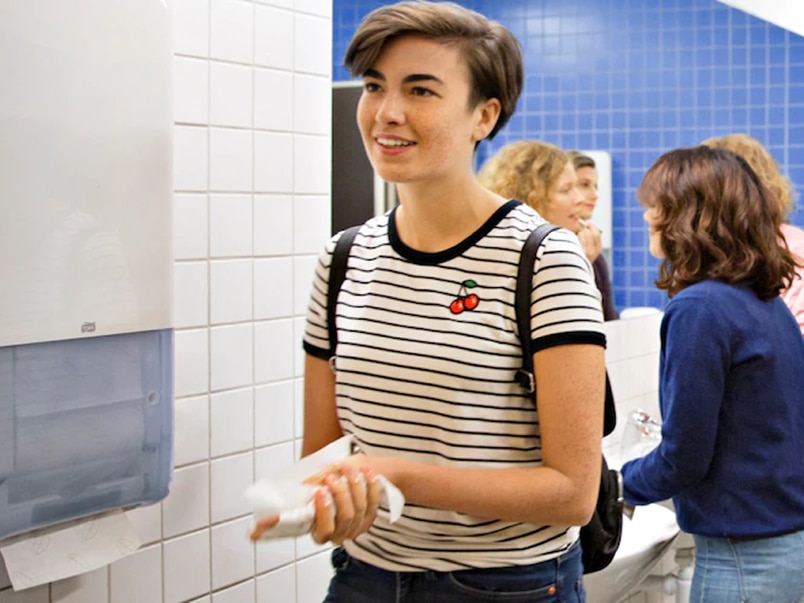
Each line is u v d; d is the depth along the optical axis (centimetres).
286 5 176
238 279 170
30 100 119
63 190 123
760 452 174
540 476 117
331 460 120
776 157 287
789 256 185
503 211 124
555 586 125
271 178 175
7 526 123
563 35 242
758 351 173
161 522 160
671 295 187
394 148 120
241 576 174
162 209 135
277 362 178
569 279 118
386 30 118
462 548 122
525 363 120
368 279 130
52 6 120
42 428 124
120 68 128
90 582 150
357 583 131
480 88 122
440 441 121
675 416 173
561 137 243
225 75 166
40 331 122
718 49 272
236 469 172
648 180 192
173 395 141
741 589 175
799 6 285
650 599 261
